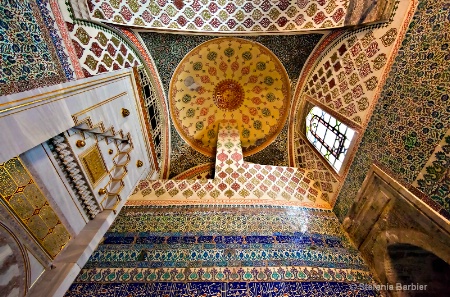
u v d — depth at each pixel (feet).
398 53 8.54
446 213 6.39
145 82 14.48
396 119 8.39
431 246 6.73
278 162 18.74
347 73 11.48
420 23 7.70
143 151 14.39
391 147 8.50
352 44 11.28
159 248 10.02
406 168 7.79
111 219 10.34
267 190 13.67
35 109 6.27
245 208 12.34
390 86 8.80
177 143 18.93
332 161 12.81
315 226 11.30
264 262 9.48
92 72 9.51
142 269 9.14
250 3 13.11
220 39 15.31
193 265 9.33
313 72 14.65
